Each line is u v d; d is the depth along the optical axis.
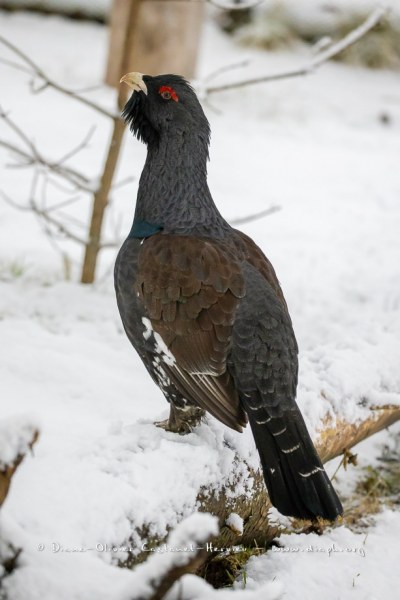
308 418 9.64
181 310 8.65
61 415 10.29
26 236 17.47
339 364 10.54
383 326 12.11
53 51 31.56
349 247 19.05
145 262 8.91
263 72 32.41
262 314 8.55
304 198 21.91
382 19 14.77
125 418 10.62
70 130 24.28
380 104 31.06
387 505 10.88
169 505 8.05
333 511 7.81
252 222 19.91
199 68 31.72
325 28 35.88
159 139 9.46
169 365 8.82
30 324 13.18
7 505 7.35
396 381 10.88
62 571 6.66
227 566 8.92
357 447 11.95
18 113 24.91
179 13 27.02
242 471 8.92
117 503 7.66
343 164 24.78
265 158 24.53
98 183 14.52
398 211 21.62
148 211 9.52
